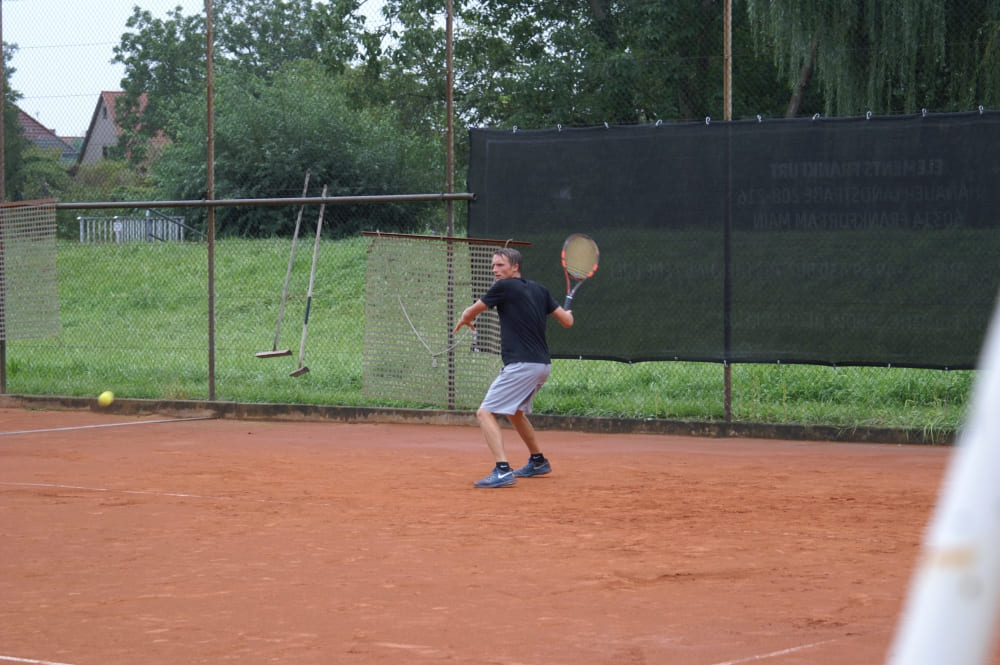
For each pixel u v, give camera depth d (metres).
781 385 11.62
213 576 5.32
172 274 21.20
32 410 13.28
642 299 10.98
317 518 6.82
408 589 5.03
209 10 12.31
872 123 10.14
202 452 9.88
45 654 4.03
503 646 4.10
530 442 8.37
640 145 10.95
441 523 6.64
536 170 11.35
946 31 15.41
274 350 12.55
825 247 10.31
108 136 24.72
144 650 4.08
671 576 5.25
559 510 7.04
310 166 25.12
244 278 20.94
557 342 11.30
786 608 4.64
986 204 9.81
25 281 13.30
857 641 4.13
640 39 20.53
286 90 27.20
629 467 8.85
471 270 11.45
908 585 5.04
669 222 10.85
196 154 25.06
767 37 16.70
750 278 10.58
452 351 11.55
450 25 11.56
